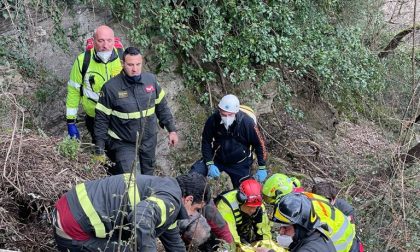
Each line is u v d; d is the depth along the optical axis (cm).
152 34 758
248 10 802
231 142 630
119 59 591
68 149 502
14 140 488
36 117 675
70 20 715
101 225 370
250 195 507
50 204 459
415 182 684
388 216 666
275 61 855
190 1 761
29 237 449
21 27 680
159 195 365
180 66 793
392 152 739
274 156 904
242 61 812
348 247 400
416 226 648
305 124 979
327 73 931
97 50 575
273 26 858
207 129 631
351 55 1003
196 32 779
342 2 1042
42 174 469
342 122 1056
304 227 380
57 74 707
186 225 461
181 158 779
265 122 927
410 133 801
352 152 992
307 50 910
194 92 808
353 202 706
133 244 356
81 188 378
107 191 373
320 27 956
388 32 1261
